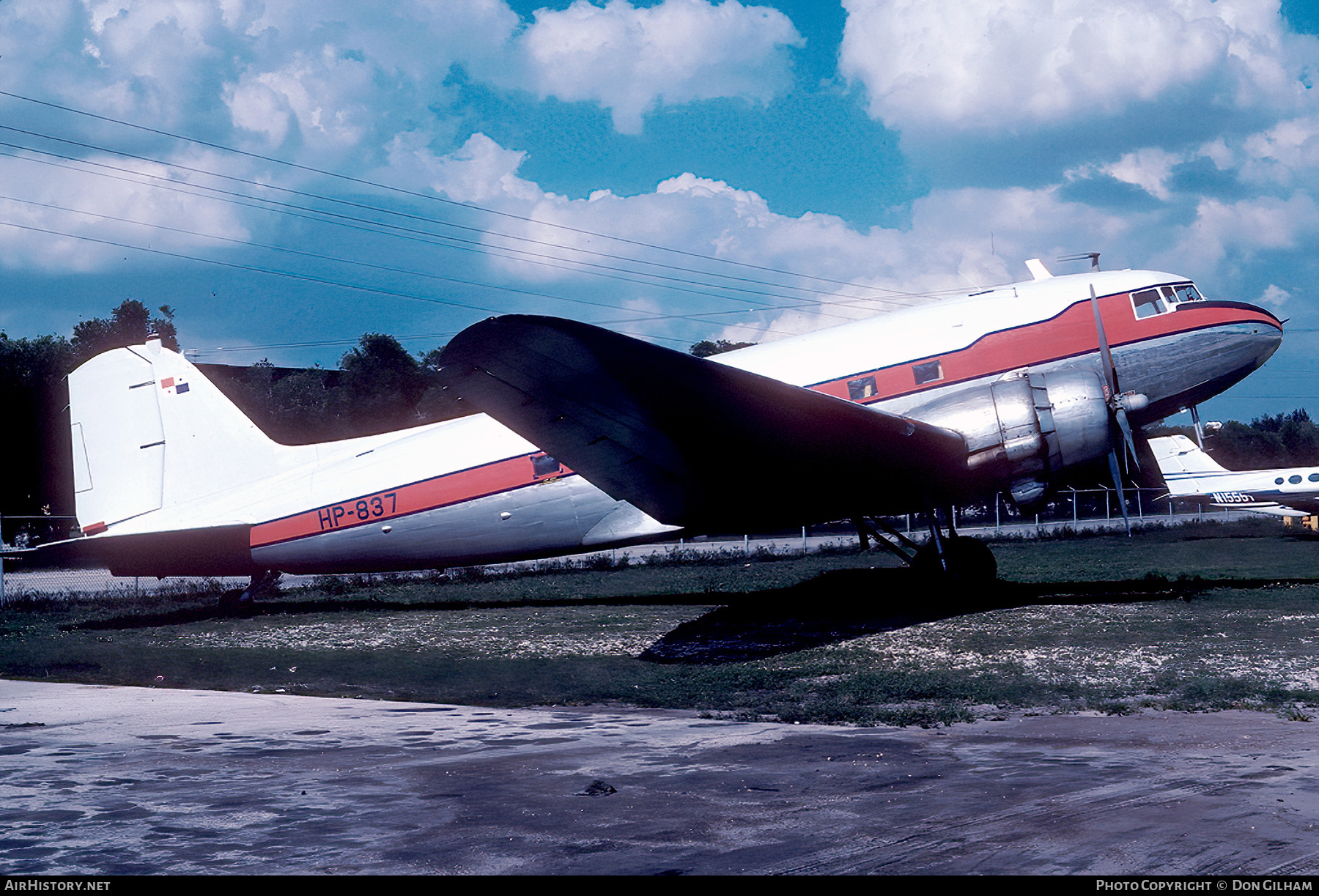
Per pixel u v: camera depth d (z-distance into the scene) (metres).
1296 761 4.80
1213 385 13.02
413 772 5.13
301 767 5.30
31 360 37.97
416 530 14.23
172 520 14.88
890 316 13.30
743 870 3.46
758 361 13.04
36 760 5.54
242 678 9.15
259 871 3.56
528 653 10.09
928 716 6.29
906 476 11.68
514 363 8.90
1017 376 12.40
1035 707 6.52
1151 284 13.05
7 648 11.72
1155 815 3.92
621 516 13.64
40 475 37.72
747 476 11.56
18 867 3.64
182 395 15.27
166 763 5.43
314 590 18.75
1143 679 7.24
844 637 9.92
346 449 14.87
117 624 14.29
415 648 10.79
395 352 49.44
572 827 4.05
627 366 9.01
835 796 4.43
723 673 8.28
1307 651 8.09
